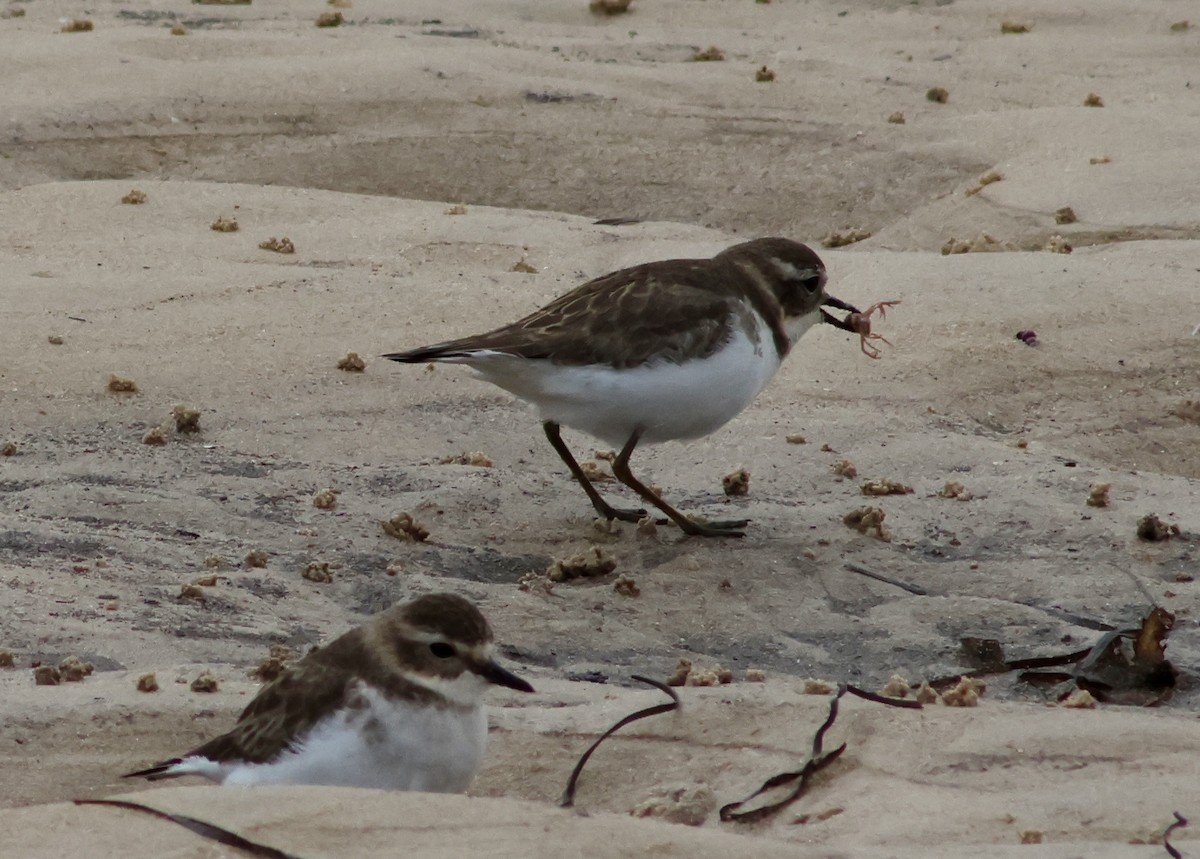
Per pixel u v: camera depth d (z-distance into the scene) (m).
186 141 20.42
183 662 8.45
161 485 11.27
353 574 10.12
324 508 11.08
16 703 7.51
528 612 9.67
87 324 14.19
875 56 24.92
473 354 10.30
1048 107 21.88
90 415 12.52
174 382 13.15
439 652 6.50
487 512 11.25
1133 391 13.71
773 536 10.96
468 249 17.14
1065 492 11.65
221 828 5.29
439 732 6.53
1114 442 13.04
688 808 6.64
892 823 6.34
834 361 14.19
